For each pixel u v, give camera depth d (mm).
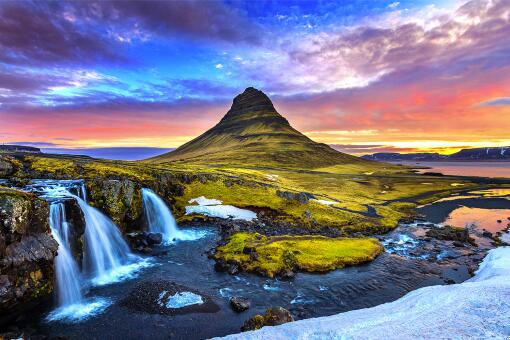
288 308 35031
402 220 87062
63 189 53531
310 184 155250
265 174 163750
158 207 70625
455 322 28203
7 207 30734
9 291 28609
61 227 41812
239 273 44125
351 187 153125
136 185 65938
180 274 43688
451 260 52938
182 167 128625
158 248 55781
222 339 26172
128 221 59375
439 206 114500
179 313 32719
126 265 47125
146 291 36812
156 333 29422
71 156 107625
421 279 44562
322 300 37281
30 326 30156
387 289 40969
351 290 40219
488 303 31250
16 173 65875
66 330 29609
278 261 46656
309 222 75062
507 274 41375
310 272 45094
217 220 75562
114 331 29547
